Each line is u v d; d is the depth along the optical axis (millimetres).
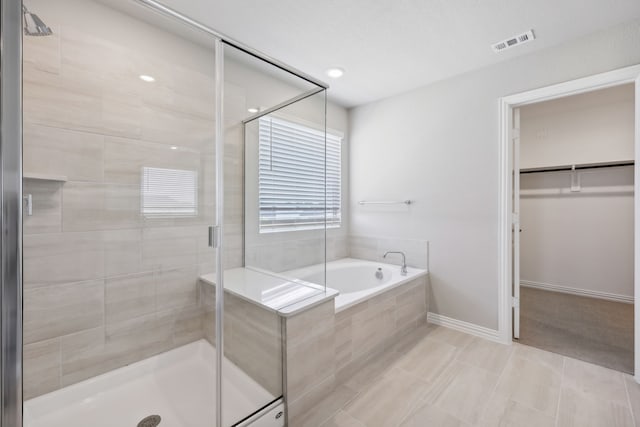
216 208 1678
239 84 1774
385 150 3154
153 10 1454
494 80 2420
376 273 2979
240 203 1762
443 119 2719
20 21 705
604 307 3229
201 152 1693
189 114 1719
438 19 1848
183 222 1693
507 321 2385
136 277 1604
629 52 1867
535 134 4004
